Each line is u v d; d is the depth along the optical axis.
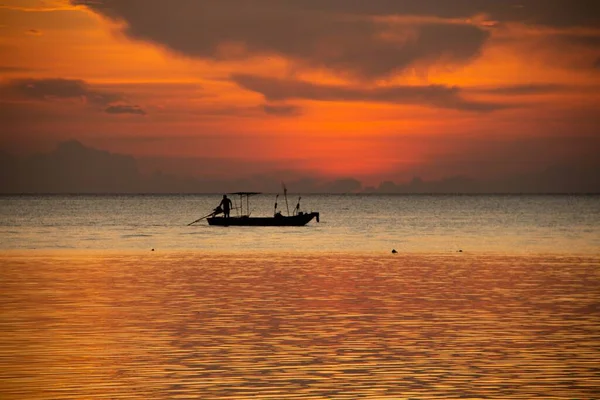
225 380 32.31
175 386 31.44
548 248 108.06
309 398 29.91
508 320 46.00
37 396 30.06
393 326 44.03
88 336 40.84
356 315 47.66
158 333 41.75
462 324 44.66
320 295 56.44
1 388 31.12
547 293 57.78
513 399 29.88
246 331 42.41
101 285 61.97
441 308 50.47
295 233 145.50
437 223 192.12
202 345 38.78
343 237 133.12
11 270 74.06
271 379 32.50
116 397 29.98
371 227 170.75
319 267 78.56
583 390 31.05
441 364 35.06
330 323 44.84
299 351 37.53
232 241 121.94
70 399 29.70
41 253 96.38
